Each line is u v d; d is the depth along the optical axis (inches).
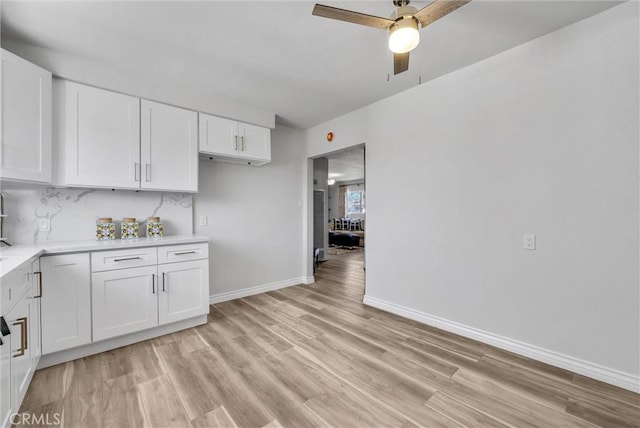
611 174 72.4
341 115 148.3
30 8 68.4
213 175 138.2
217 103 122.7
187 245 106.3
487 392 70.2
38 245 86.9
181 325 107.2
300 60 94.5
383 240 128.6
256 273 155.0
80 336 83.8
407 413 63.1
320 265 241.9
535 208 84.7
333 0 67.9
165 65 97.0
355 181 453.4
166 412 63.2
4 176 74.1
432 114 109.4
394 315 122.3
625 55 70.1
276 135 163.5
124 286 92.0
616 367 72.2
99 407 64.5
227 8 69.9
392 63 96.8
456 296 103.4
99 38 81.5
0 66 73.2
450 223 104.7
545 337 83.4
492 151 93.4
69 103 90.4
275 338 100.2
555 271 81.4
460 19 74.8
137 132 103.0
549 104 81.7
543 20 75.7
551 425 59.4
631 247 69.9
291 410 64.1
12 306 55.7
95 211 104.3
